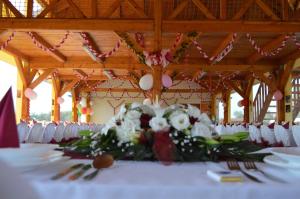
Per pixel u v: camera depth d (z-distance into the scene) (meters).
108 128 1.35
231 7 8.53
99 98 19.05
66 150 1.42
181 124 1.27
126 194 0.83
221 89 17.39
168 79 8.80
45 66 11.93
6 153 0.90
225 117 17.14
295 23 7.14
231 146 1.32
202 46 10.23
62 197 0.83
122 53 11.36
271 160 1.09
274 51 9.38
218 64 11.71
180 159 1.20
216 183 0.87
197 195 0.82
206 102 18.59
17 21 7.07
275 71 11.81
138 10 7.34
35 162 0.96
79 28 7.10
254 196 0.82
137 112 1.34
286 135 5.16
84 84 17.72
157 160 1.23
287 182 0.89
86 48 9.09
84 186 0.83
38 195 0.75
